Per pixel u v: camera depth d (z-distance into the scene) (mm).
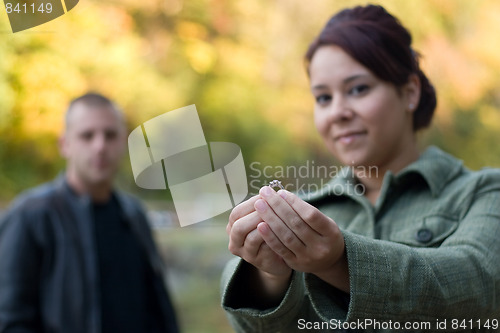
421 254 783
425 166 1017
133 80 4441
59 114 4098
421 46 5156
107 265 2131
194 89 5043
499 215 906
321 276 756
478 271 809
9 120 4039
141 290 2203
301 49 5395
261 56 5340
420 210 1002
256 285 836
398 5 5008
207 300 3990
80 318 2010
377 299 723
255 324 865
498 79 5484
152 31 4801
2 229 2041
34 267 2008
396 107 1043
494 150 5719
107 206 2209
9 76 3826
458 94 5363
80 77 4113
